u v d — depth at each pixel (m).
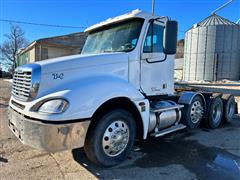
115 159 4.07
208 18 34.03
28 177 3.65
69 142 3.50
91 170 3.92
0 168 3.93
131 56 4.55
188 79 34.75
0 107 9.41
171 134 6.11
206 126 6.79
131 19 4.77
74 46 27.34
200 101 6.45
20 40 49.78
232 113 7.73
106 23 5.06
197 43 33.47
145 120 4.40
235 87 19.61
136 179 3.67
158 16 4.92
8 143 5.09
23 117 3.67
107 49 4.89
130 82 4.55
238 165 4.23
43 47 26.11
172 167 4.11
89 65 4.05
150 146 5.15
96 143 3.84
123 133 4.14
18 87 4.02
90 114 3.64
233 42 32.34
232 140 5.68
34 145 3.50
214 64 32.56
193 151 4.88
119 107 4.20
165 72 5.26
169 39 4.40
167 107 5.20
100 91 3.80
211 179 3.71
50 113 3.42
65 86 3.74
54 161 4.23
